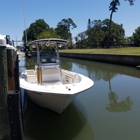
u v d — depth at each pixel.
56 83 6.27
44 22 60.19
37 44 6.66
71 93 4.14
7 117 2.53
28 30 58.31
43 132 4.37
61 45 7.05
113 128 4.43
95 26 56.44
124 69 14.30
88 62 22.12
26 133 4.30
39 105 5.48
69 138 4.07
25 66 20.06
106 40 48.81
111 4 37.12
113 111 5.54
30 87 4.67
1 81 2.43
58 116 5.16
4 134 2.53
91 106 6.03
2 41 2.38
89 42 52.19
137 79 10.23
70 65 19.91
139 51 18.39
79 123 4.74
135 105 6.03
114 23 57.34
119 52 20.66
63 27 65.50
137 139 3.91
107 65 17.66
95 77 11.48
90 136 4.08
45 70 6.30
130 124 4.64
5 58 2.45
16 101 2.55
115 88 8.35
